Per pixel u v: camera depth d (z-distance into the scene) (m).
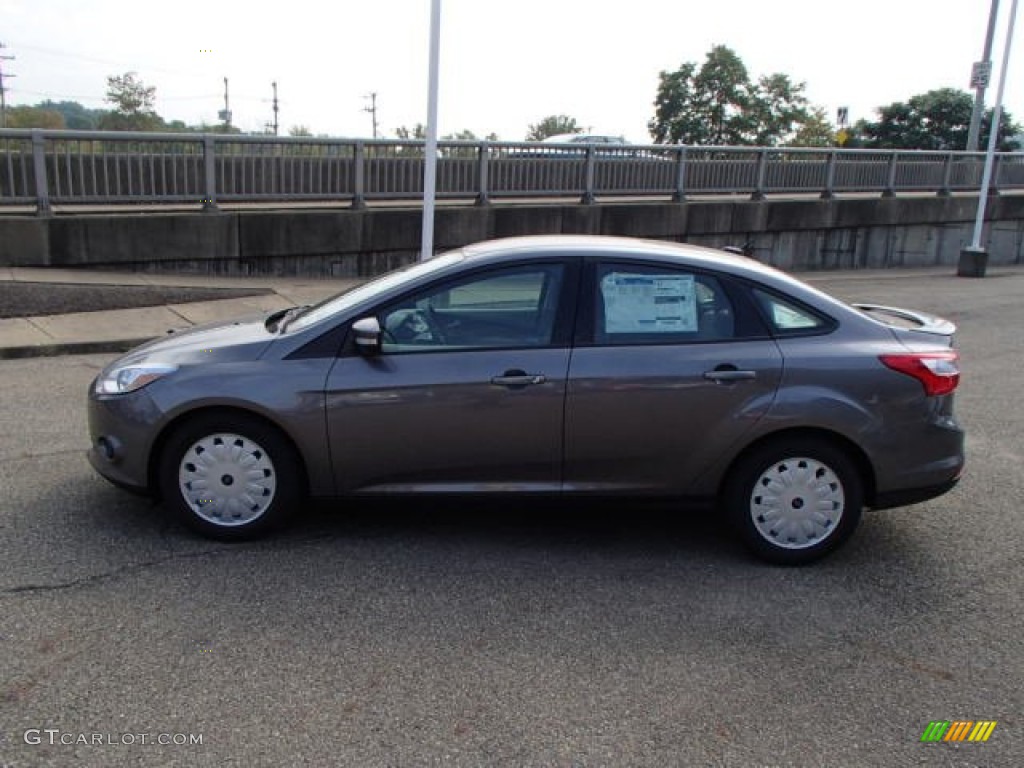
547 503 4.43
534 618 3.84
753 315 4.38
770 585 4.23
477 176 14.47
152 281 11.60
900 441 4.32
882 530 4.96
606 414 4.29
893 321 4.71
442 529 4.78
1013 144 45.38
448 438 4.32
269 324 4.85
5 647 3.47
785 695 3.31
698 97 55.22
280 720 3.06
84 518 4.76
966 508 5.32
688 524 4.96
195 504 4.46
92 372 8.15
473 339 4.36
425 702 3.19
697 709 3.21
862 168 19.69
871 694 3.34
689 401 4.28
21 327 9.47
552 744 2.98
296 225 12.91
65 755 2.84
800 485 4.37
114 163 11.73
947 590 4.22
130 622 3.70
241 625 3.70
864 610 4.01
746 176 17.89
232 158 12.45
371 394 4.29
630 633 3.74
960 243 21.34
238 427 4.38
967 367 9.37
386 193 13.72
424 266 4.72
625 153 16.11
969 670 3.53
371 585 4.10
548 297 4.38
